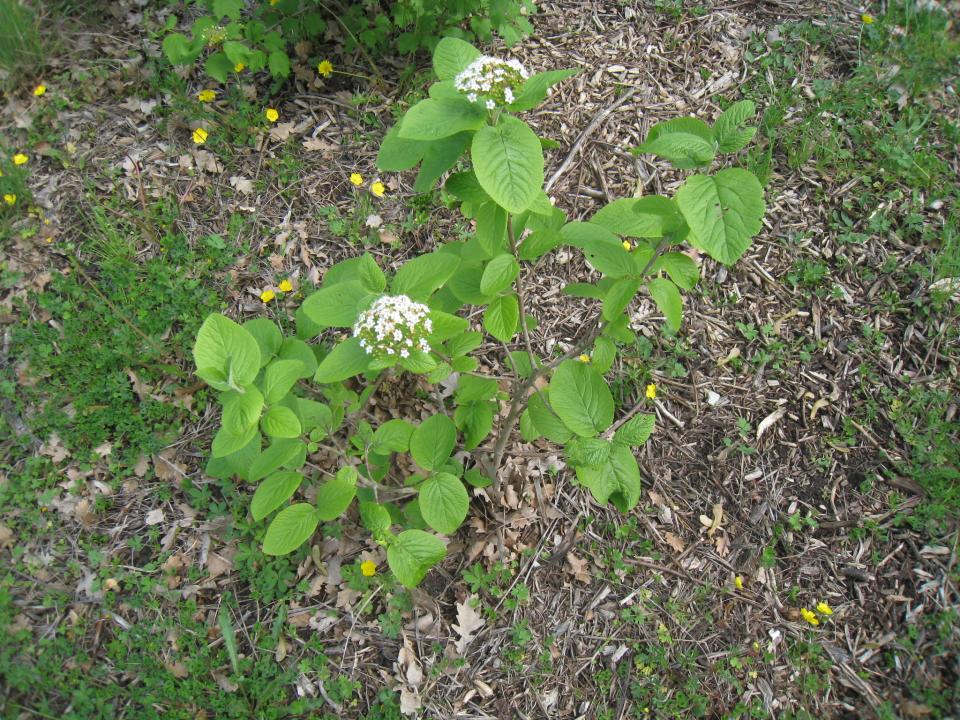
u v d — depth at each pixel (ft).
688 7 14.61
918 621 9.27
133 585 9.11
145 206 11.69
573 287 8.14
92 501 9.66
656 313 11.64
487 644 9.05
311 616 9.07
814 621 9.20
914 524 9.83
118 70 13.25
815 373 11.11
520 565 9.61
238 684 8.50
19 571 9.10
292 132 12.88
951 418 10.64
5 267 11.19
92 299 10.94
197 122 12.73
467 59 6.74
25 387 10.27
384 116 13.14
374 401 10.56
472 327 11.45
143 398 10.34
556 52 13.91
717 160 12.83
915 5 14.71
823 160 12.73
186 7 14.07
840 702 8.84
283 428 6.57
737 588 9.52
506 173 5.73
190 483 9.75
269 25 12.91
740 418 10.78
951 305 11.47
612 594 9.45
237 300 11.30
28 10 13.25
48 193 11.93
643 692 8.80
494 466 9.52
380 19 12.89
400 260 11.86
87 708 8.21
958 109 13.48
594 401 7.23
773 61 13.93
